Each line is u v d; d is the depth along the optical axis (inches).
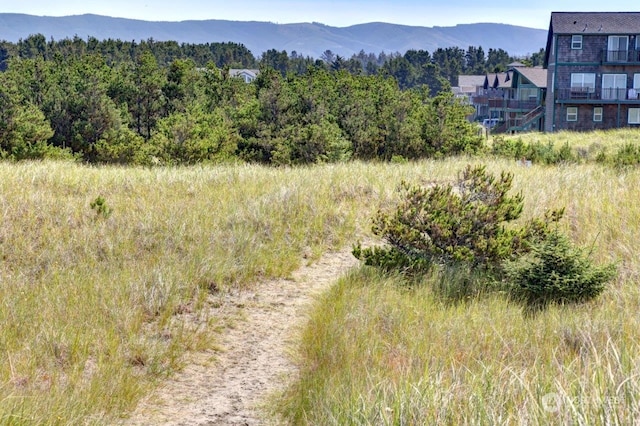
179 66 1835.6
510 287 415.8
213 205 600.1
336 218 605.9
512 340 316.5
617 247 491.2
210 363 318.0
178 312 377.4
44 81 1669.5
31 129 1374.3
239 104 1803.6
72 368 290.2
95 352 311.1
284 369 313.3
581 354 282.4
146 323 356.8
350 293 402.0
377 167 868.6
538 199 635.5
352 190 695.7
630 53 2075.5
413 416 213.9
